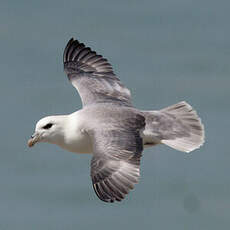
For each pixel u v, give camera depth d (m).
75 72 17.42
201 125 16.25
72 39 17.92
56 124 15.96
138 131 14.91
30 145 16.14
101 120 15.27
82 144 15.66
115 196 13.46
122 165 13.83
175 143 15.98
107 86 16.92
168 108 16.45
